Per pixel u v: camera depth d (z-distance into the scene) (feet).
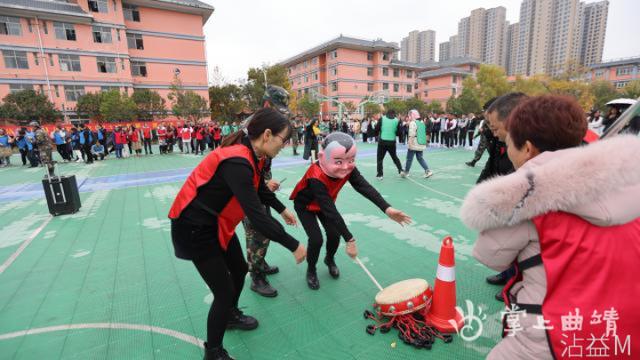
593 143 3.34
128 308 9.22
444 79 189.57
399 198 20.07
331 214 8.21
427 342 7.16
